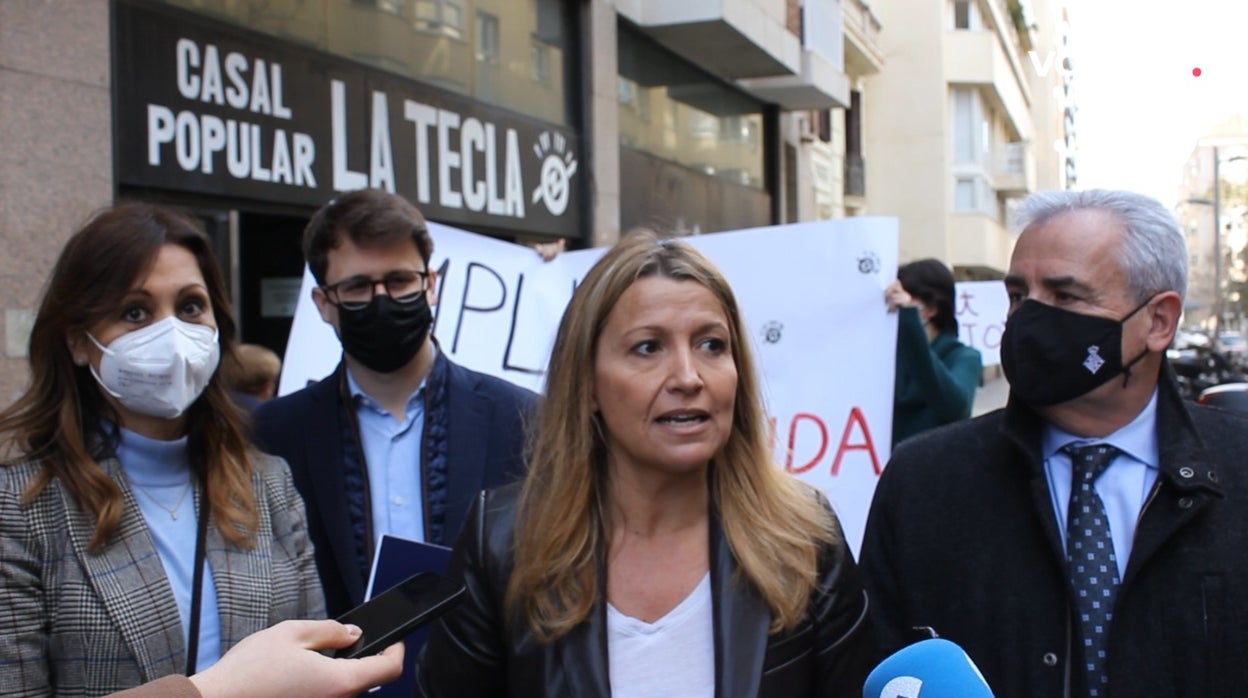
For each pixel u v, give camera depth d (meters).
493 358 3.96
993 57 27.02
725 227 12.53
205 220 5.70
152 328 2.05
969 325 9.57
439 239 3.94
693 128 11.86
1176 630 1.86
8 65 4.45
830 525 1.88
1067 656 1.95
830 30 13.86
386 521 2.68
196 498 2.15
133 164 4.97
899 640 2.16
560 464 1.84
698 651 1.75
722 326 1.80
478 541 1.90
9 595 1.86
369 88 6.54
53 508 1.95
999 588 2.02
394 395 2.73
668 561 1.82
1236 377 16.19
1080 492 2.03
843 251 3.84
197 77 5.30
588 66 9.26
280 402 2.80
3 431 2.01
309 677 1.50
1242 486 1.91
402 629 1.64
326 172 6.18
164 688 1.43
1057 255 2.01
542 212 8.55
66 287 2.04
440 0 7.42
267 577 2.14
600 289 1.82
